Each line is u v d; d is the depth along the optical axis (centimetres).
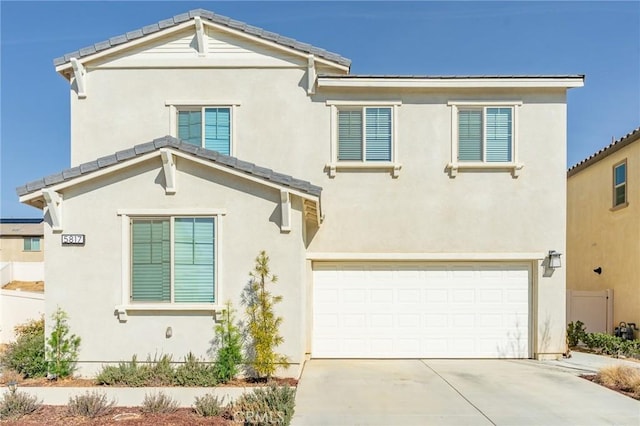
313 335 1296
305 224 1224
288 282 1052
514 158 1310
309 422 784
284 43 1314
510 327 1305
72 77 1341
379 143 1324
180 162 1064
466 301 1309
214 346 1038
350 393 948
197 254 1057
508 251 1304
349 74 1358
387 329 1302
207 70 1330
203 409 830
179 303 1045
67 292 1046
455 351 1299
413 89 1320
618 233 1645
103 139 1323
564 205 1308
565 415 821
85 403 838
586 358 1313
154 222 1062
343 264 1314
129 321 1042
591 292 1666
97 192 1059
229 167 1041
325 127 1319
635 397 922
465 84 1297
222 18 1315
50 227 1055
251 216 1059
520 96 1320
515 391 966
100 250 1052
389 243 1307
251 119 1321
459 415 819
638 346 1359
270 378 1008
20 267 3173
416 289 1311
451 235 1308
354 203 1311
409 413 828
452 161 1312
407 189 1313
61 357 1028
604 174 1753
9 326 1928
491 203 1312
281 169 1310
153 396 876
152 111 1323
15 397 848
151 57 1333
